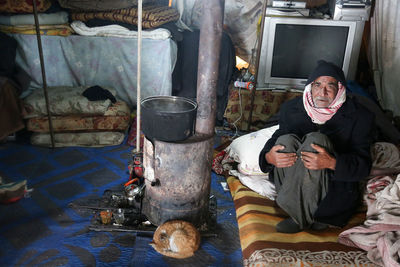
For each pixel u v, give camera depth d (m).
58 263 2.04
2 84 3.29
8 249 2.12
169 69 3.83
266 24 3.79
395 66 3.96
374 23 4.07
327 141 2.09
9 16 3.61
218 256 2.17
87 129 3.48
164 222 2.29
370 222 2.08
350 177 2.12
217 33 2.01
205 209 2.37
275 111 3.97
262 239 2.13
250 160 2.79
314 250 2.06
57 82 3.95
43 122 3.42
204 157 2.18
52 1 3.81
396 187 2.13
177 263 2.09
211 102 2.15
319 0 4.25
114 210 2.47
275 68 3.97
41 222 2.38
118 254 2.14
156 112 1.99
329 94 2.17
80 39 3.79
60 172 3.02
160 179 2.18
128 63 3.87
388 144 2.58
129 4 3.78
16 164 3.12
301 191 2.17
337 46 3.87
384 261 1.91
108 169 3.10
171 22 4.01
